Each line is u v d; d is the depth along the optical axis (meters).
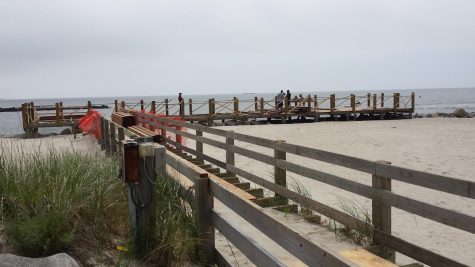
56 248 3.70
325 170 11.38
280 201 6.88
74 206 4.20
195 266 4.05
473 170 11.48
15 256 3.31
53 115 24.91
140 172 4.14
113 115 13.25
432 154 14.25
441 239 6.42
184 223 4.36
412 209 4.15
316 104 31.14
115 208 4.72
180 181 5.20
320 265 2.41
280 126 25.98
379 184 4.59
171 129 11.32
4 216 4.02
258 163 12.18
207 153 14.24
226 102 28.56
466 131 21.97
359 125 26.30
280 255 4.73
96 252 3.93
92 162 6.16
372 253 4.54
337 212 5.25
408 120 31.08
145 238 4.04
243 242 3.38
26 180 4.52
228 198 3.70
